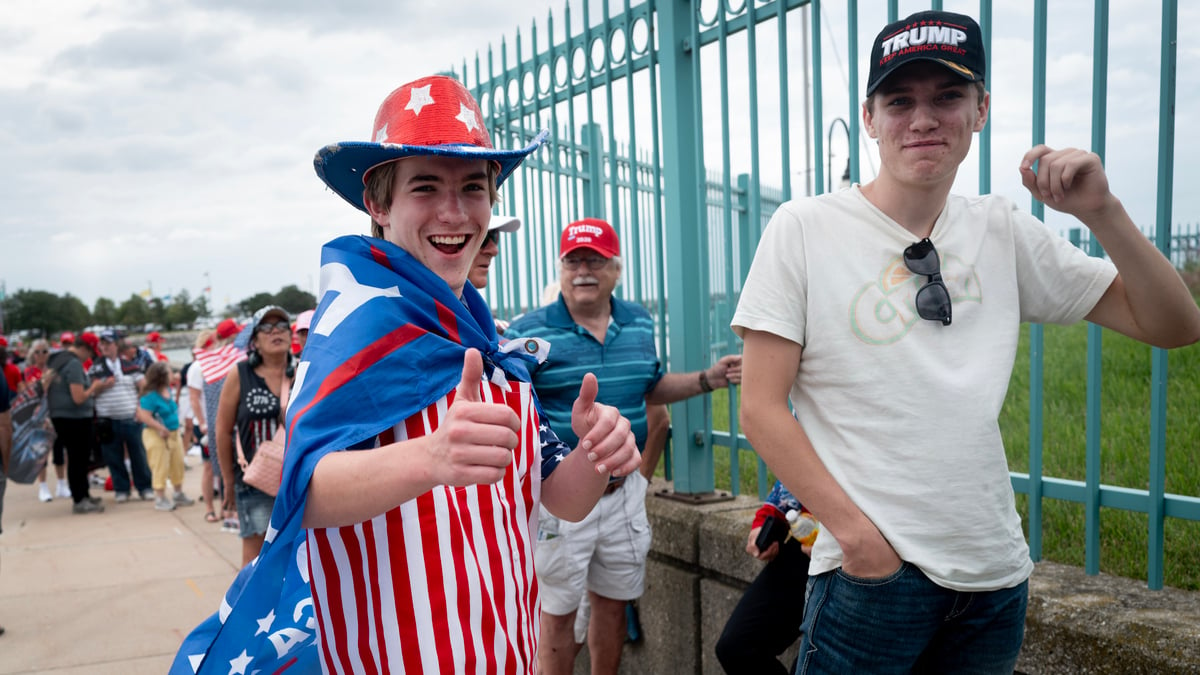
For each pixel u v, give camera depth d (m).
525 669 1.34
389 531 1.27
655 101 3.40
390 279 1.33
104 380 8.43
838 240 1.63
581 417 1.35
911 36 1.52
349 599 1.29
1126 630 1.89
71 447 8.06
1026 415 3.32
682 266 3.32
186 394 10.44
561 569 2.98
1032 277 1.67
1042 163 1.51
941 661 1.68
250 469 3.53
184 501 8.52
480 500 1.35
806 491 1.59
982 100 1.61
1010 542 1.58
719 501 3.28
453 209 1.38
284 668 1.39
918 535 1.54
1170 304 1.57
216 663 1.31
